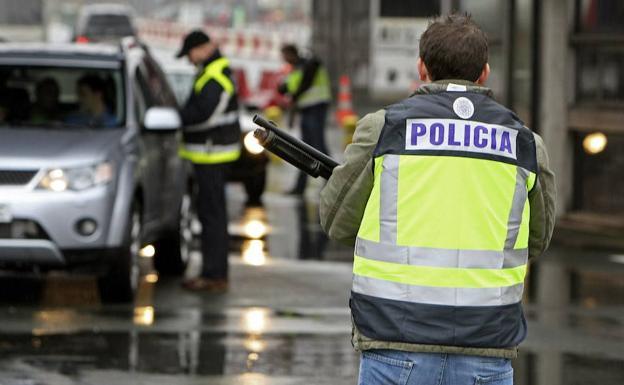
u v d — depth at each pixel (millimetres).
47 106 24609
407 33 46312
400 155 9594
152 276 27359
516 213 9664
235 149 25031
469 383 9539
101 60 25219
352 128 53594
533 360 19391
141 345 19875
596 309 23844
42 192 22484
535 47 35625
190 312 22797
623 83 33938
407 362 9484
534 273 28016
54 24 180125
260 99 78812
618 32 34031
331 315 22594
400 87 46469
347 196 9820
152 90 26703
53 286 25406
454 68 9828
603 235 33406
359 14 68000
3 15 89312
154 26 129625
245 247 31234
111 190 22875
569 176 35344
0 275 26625
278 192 45406
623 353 19938
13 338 20250
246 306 23469
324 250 30844
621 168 34250
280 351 19547
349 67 70188
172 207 26719
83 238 22641
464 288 9469
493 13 38375
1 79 24953
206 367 18422
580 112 34719
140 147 24250
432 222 9492
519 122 9828
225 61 24953
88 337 20406
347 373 18172
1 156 22625
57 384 17297
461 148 9586
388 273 9531
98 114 24516
